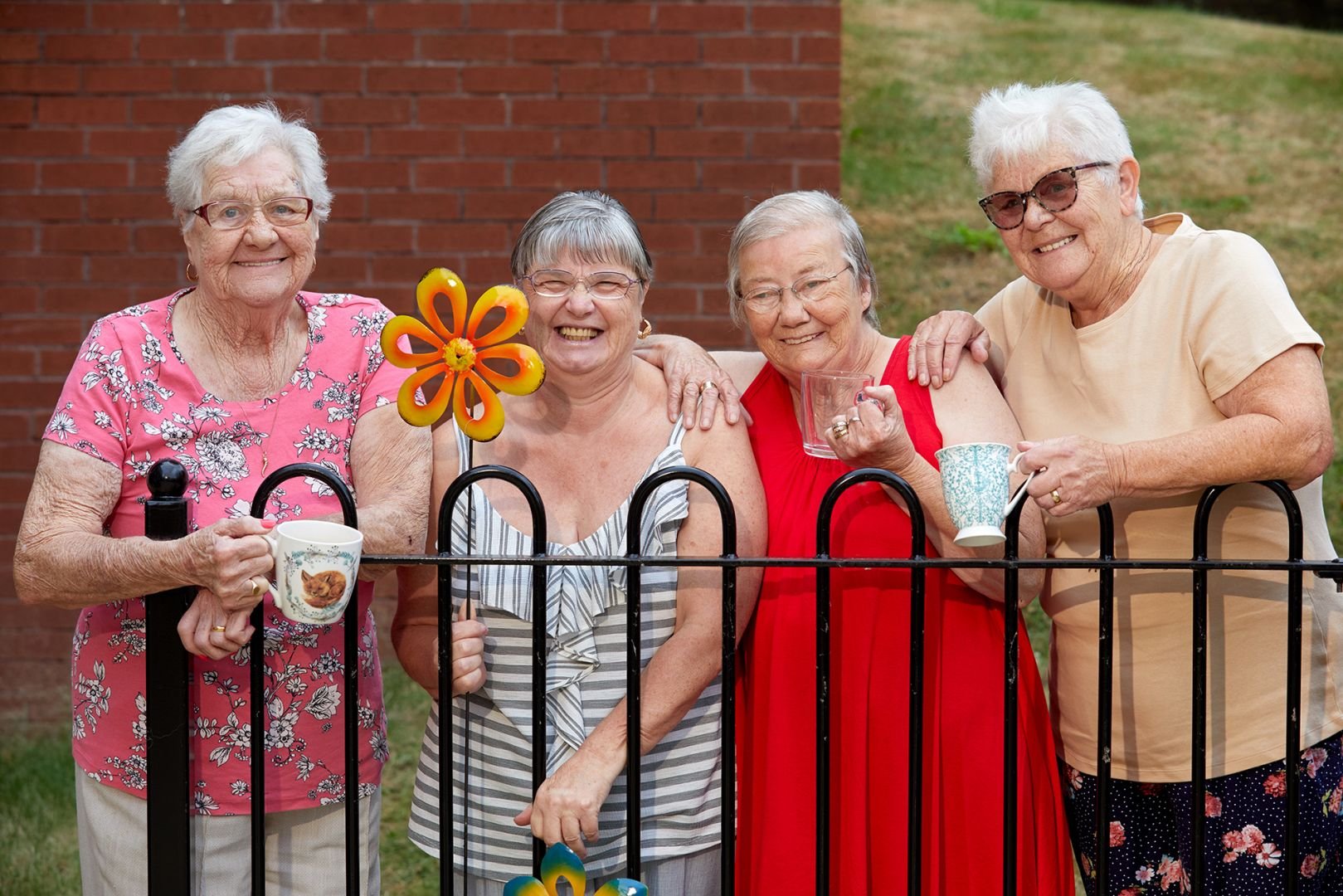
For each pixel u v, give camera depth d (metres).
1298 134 5.80
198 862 2.23
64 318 4.40
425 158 4.41
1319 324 5.07
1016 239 2.25
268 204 2.13
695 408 2.28
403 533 2.19
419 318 4.44
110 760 2.21
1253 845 2.24
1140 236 2.28
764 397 2.42
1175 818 2.32
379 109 4.39
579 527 2.24
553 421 2.29
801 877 2.21
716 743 2.30
